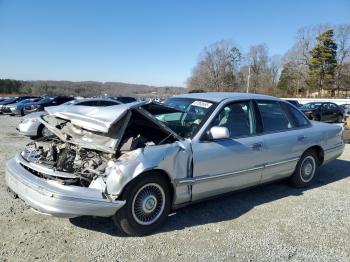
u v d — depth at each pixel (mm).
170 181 3850
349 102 40062
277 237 3850
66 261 3180
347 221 4363
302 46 69875
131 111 3754
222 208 4680
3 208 4375
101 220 4105
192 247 3549
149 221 3773
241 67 81000
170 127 4414
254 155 4664
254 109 4934
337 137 6191
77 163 3756
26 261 3148
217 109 4426
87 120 3787
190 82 82188
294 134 5344
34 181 3510
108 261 3211
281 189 5633
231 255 3418
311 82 67812
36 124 9984
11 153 7938
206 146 4129
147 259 3275
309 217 4461
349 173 6926
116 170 3453
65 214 3295
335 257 3445
